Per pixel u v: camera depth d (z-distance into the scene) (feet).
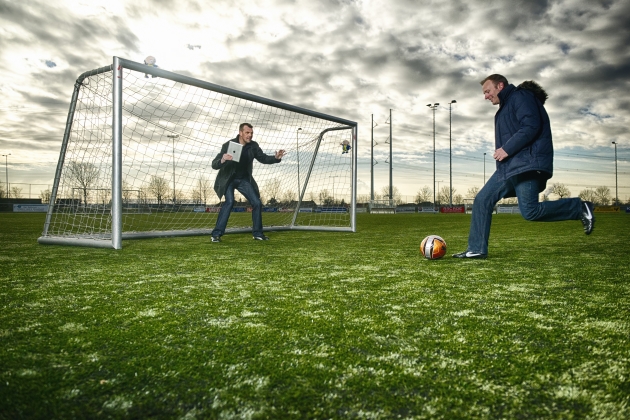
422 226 33.94
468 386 3.48
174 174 20.20
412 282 8.36
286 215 37.93
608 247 15.60
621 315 5.75
